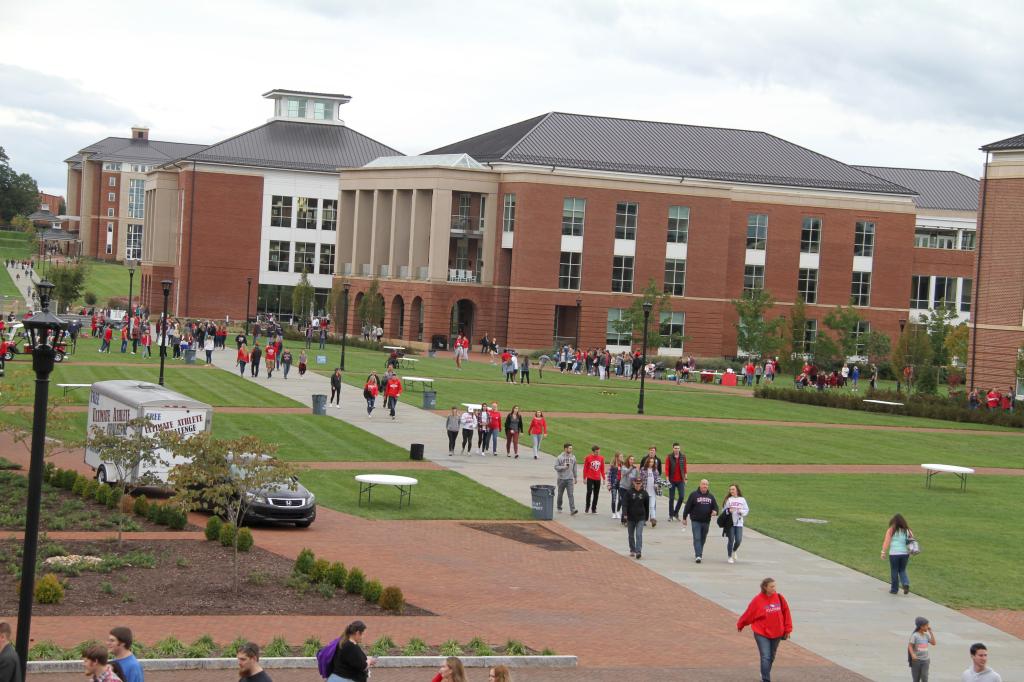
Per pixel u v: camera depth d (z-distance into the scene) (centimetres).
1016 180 7731
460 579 2778
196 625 2255
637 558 3117
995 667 2309
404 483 3606
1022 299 7681
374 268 10994
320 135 13262
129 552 2798
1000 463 5353
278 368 7456
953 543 3494
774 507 3953
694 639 2378
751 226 10831
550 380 7706
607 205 10181
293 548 2995
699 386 8200
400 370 7744
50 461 4138
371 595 2489
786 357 8825
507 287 10362
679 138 11212
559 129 10806
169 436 2964
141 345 8056
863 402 7088
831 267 11000
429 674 2044
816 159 11469
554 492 3688
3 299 13925
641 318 9656
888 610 2716
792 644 2394
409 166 10494
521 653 2170
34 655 1964
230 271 12519
